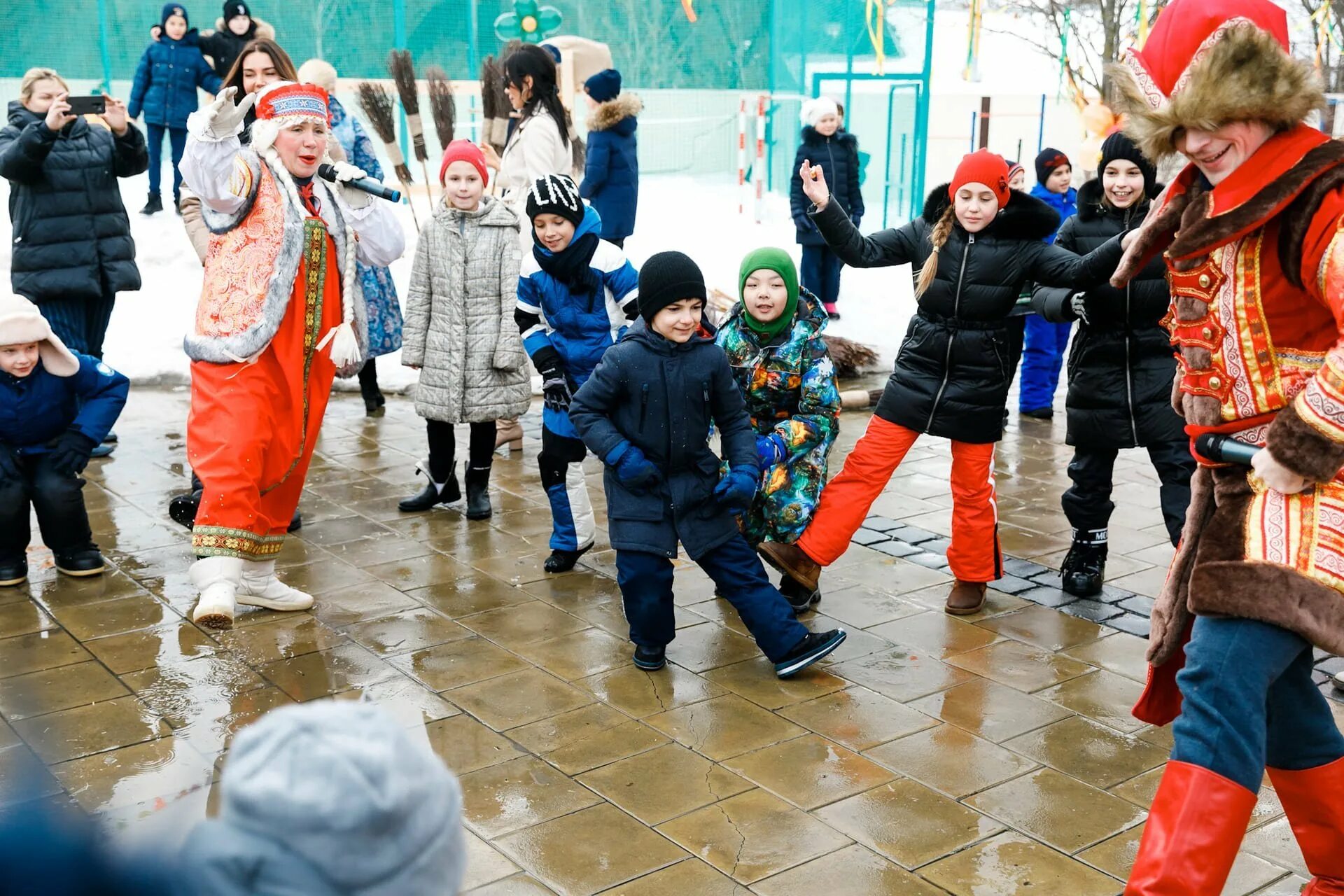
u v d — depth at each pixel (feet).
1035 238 14.21
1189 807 7.52
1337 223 7.44
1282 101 7.53
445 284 18.17
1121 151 15.51
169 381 27.02
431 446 19.10
